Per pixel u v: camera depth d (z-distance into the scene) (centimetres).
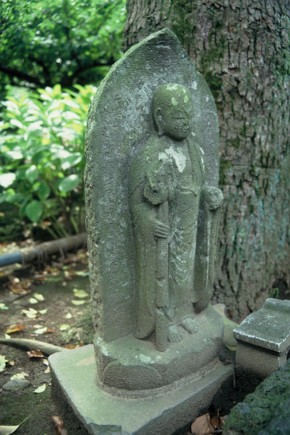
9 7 309
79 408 187
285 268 304
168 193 185
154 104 186
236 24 246
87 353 226
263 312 221
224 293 279
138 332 200
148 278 190
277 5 254
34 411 217
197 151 198
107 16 389
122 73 181
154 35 185
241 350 209
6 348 273
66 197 443
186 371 202
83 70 496
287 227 297
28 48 409
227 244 272
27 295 353
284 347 198
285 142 276
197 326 212
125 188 190
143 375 191
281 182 282
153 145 186
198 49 252
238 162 264
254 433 154
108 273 192
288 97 270
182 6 250
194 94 206
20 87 499
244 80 252
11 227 470
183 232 195
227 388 210
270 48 253
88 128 180
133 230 192
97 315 201
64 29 396
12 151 390
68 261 412
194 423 192
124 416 182
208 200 200
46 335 292
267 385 174
